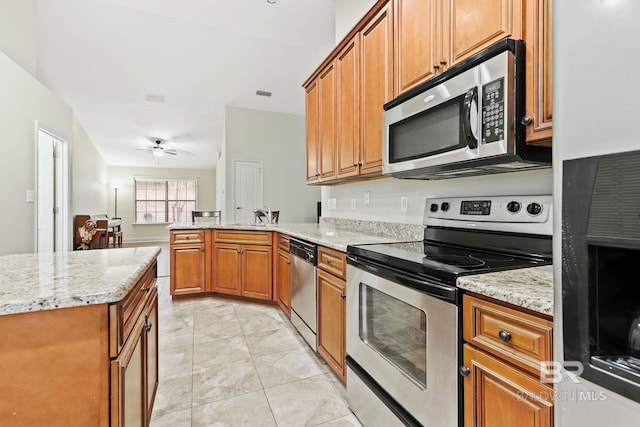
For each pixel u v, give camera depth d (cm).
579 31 56
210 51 436
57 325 85
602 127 52
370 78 203
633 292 57
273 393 178
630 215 49
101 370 88
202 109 618
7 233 284
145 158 954
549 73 104
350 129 226
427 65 156
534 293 81
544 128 105
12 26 314
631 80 49
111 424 89
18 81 300
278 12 330
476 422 93
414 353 119
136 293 115
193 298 358
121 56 440
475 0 130
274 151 643
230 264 347
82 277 104
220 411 162
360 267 157
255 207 627
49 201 407
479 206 155
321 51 436
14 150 294
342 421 156
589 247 55
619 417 52
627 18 49
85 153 708
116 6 349
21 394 84
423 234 193
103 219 657
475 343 94
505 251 140
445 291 103
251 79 513
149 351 144
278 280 316
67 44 410
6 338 82
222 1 313
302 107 625
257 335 257
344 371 177
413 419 118
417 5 163
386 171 177
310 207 673
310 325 227
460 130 130
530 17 110
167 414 159
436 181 190
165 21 374
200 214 455
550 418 74
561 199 59
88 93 536
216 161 1010
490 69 116
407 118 160
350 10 281
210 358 218
